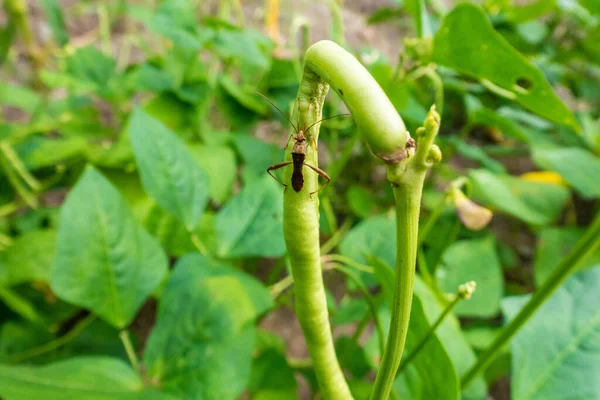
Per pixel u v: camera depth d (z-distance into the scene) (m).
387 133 0.14
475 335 0.40
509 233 0.70
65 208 0.27
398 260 0.16
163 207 0.32
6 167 0.53
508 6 0.59
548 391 0.26
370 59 0.53
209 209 0.60
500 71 0.26
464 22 0.25
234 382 0.25
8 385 0.23
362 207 0.57
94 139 0.68
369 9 1.08
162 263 0.30
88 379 0.25
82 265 0.27
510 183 0.53
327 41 0.15
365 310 0.35
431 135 0.15
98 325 0.45
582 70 0.79
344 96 0.15
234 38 0.50
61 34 0.70
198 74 0.56
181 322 0.27
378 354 0.30
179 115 0.54
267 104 0.59
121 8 0.78
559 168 0.49
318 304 0.19
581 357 0.26
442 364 0.22
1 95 0.62
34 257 0.38
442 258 0.39
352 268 0.35
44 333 0.43
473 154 0.56
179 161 0.33
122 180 0.48
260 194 0.35
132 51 0.94
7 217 0.60
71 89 0.57
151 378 0.26
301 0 1.00
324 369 0.20
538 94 0.25
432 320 0.28
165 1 0.51
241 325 0.26
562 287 0.28
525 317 0.24
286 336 0.56
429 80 0.54
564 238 0.51
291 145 0.17
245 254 0.33
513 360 0.27
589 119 0.64
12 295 0.39
